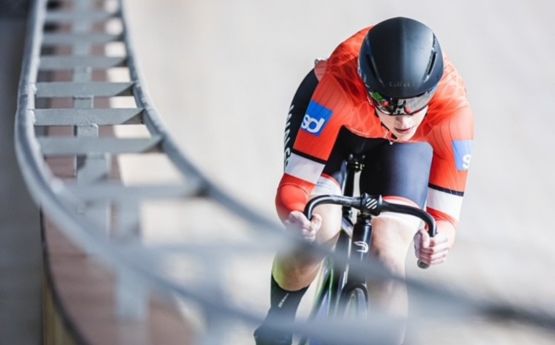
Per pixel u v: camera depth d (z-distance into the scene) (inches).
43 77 809.5
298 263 428.5
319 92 448.5
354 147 463.2
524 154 935.0
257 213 355.6
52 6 937.5
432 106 435.2
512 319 259.8
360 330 263.6
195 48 1146.0
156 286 295.7
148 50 1134.4
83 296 434.0
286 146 500.4
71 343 403.2
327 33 1203.9
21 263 620.4
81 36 730.2
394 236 429.1
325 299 441.4
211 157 900.6
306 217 414.6
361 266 313.3
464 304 267.3
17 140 448.8
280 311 453.7
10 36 1079.6
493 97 1045.2
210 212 774.5
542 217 831.1
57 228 521.7
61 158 612.4
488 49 1159.6
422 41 409.4
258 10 1257.4
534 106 1027.9
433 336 561.6
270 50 1151.0
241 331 508.7
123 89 590.9
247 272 669.3
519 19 1234.6
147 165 856.9
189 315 508.1
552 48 1161.4
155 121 496.1
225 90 1045.8
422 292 284.8
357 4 1284.4
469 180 884.6
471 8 1263.5
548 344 576.7
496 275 721.0
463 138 440.8
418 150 457.7
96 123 536.1
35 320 554.3
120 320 409.4
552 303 660.7
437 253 422.3
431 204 453.4
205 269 326.3
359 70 419.8
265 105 1015.0
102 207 453.7
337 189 457.1
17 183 741.3
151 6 1256.8
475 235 796.6
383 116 421.1
